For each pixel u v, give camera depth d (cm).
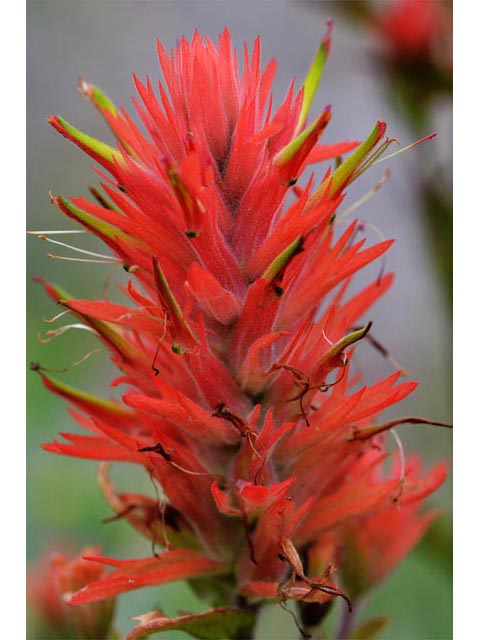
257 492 21
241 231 21
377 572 26
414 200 34
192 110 21
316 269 22
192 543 23
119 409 23
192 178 20
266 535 21
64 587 25
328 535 24
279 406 22
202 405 22
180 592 35
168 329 21
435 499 34
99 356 46
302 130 22
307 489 22
